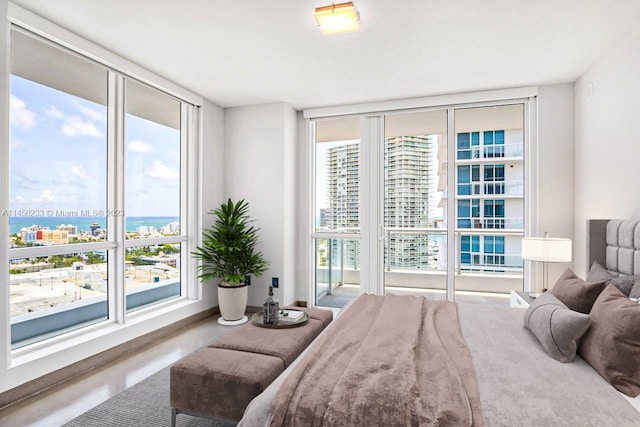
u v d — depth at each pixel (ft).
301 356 6.15
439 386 4.84
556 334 5.98
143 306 12.16
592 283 7.14
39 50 8.84
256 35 9.32
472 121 14.07
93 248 10.19
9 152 8.18
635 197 8.84
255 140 15.30
